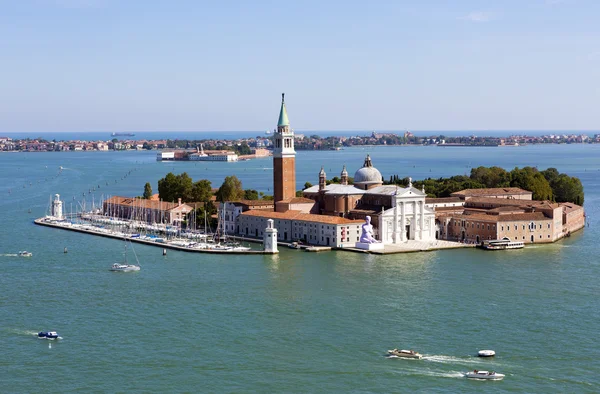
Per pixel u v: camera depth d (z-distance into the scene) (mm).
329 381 163000
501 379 163250
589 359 175000
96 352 181000
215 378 164875
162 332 196000
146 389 159250
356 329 197125
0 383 162125
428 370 168625
